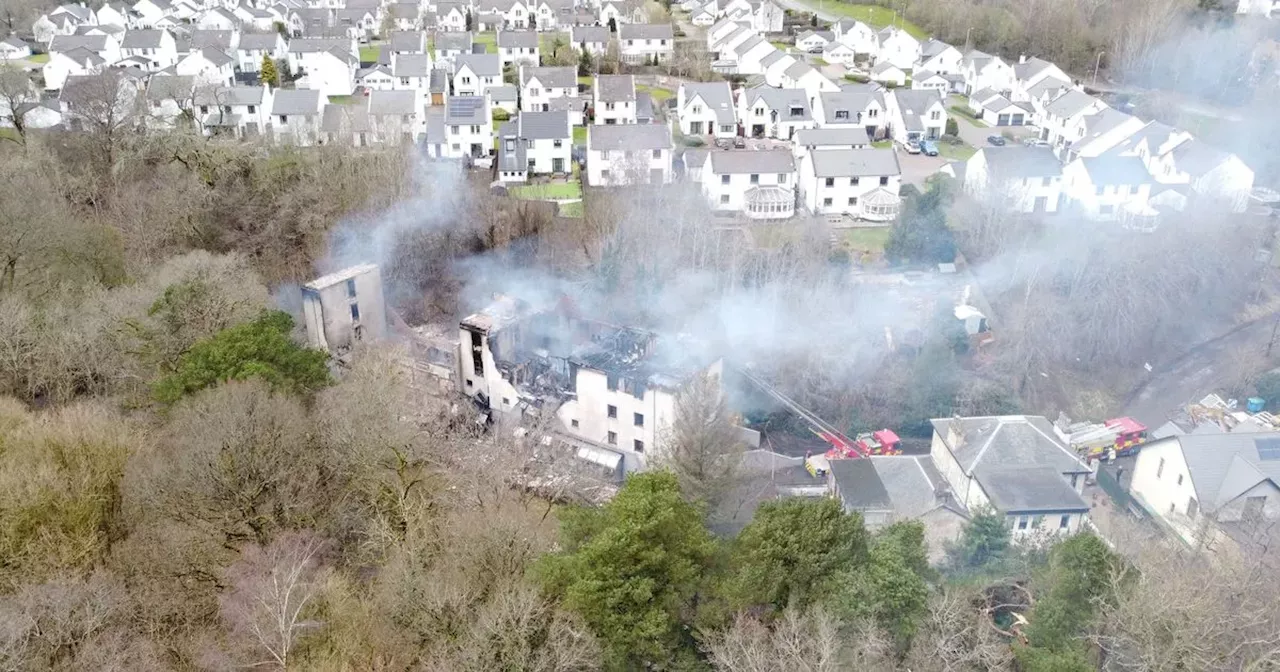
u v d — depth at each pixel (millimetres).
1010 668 29250
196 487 32656
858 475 46125
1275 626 28906
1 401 38000
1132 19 127250
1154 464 48812
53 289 49062
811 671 25016
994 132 108500
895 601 27922
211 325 44031
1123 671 28078
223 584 31719
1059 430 55438
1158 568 31969
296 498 34750
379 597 30703
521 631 26312
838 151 81875
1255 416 57438
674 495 29562
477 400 54188
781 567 28797
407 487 35875
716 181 81125
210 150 69438
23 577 29344
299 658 28734
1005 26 132750
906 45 131125
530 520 36281
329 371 47312
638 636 26703
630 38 127938
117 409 39844
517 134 85750
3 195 52031
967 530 38812
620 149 82625
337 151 72812
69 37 116250
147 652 28391
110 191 67750
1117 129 92375
